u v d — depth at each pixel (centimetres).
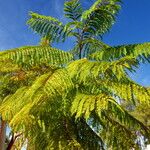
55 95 477
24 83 601
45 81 432
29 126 539
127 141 608
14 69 564
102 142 611
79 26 680
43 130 526
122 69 438
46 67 564
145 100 467
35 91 424
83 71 463
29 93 430
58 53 551
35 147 581
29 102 461
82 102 448
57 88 434
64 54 558
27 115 484
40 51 534
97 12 658
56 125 562
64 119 568
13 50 516
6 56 505
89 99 447
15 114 473
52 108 514
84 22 673
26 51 522
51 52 543
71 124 577
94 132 609
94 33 681
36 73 573
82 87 525
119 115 579
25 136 569
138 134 608
